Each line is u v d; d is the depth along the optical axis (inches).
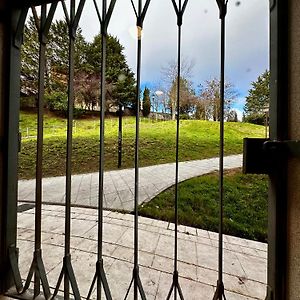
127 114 466.6
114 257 70.3
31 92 386.0
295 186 25.4
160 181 195.5
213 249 80.4
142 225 101.4
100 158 38.9
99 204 38.3
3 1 38.8
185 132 401.4
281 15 26.9
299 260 24.7
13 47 39.5
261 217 121.3
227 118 368.8
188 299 51.6
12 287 39.7
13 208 40.2
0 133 38.8
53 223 100.3
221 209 33.4
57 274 59.3
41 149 40.4
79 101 502.0
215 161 283.3
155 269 64.2
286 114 26.5
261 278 62.6
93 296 50.8
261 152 27.3
